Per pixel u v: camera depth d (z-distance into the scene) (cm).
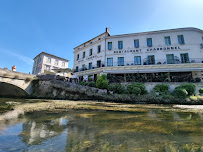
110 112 716
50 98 1672
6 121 468
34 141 282
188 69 1670
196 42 1880
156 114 670
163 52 1941
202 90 1334
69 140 291
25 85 1773
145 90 1405
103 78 1571
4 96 1980
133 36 2153
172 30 1970
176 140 299
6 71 1532
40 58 3541
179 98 1236
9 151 233
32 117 549
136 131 367
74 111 733
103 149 245
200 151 236
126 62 2064
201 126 429
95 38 2547
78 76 2548
